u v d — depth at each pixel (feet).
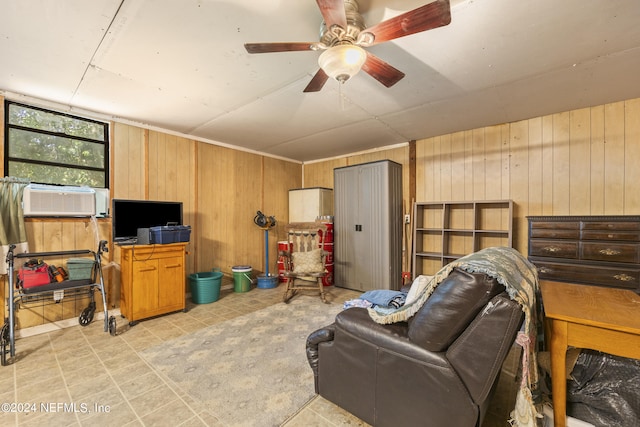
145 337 8.54
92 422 5.01
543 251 9.41
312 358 5.69
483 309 3.75
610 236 8.43
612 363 4.45
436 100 9.38
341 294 13.52
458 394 3.85
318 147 15.44
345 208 14.80
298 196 17.22
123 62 7.13
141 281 9.71
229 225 14.64
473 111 10.29
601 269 8.48
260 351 7.64
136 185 11.33
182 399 5.64
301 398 5.67
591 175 9.80
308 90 6.91
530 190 10.94
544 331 5.29
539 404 4.17
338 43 5.23
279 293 13.60
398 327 4.66
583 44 6.28
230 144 14.73
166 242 10.27
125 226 10.51
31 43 6.31
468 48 6.49
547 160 10.61
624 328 3.63
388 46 6.42
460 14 5.39
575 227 8.96
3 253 8.27
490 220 11.86
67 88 8.48
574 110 10.09
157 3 5.16
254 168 15.93
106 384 6.14
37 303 8.93
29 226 8.91
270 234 16.74
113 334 8.66
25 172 9.03
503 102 9.49
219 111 10.32
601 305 4.56
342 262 14.84
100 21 5.64
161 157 12.10
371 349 4.69
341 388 5.14
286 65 7.30
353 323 4.98
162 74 7.73
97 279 10.17
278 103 9.66
